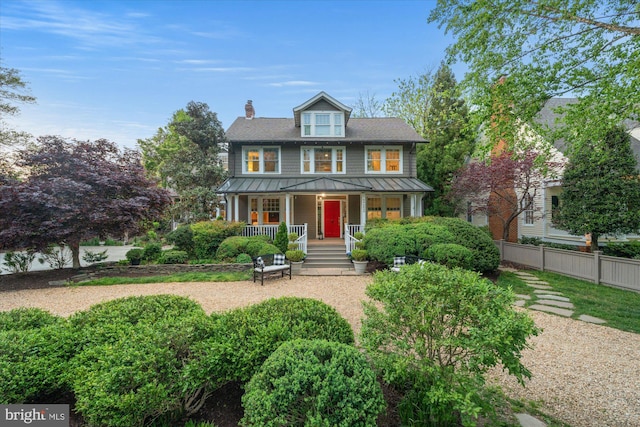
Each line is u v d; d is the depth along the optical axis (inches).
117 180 411.8
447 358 122.7
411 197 613.9
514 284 345.4
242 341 115.0
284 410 83.7
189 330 113.3
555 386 144.0
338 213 681.0
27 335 116.6
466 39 279.7
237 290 340.8
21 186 357.7
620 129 402.6
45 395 112.8
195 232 497.0
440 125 874.8
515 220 650.2
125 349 102.3
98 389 90.6
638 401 132.0
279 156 647.1
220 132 708.7
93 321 135.0
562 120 278.8
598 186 404.8
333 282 379.6
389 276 133.7
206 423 103.3
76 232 382.9
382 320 118.9
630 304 270.2
